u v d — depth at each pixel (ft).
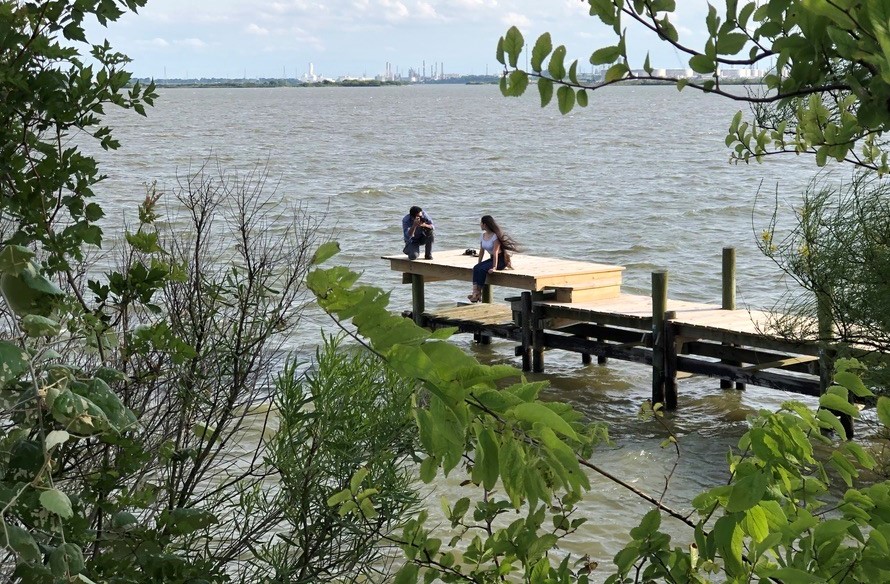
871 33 4.91
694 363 44.75
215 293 16.06
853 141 8.30
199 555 14.84
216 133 313.12
